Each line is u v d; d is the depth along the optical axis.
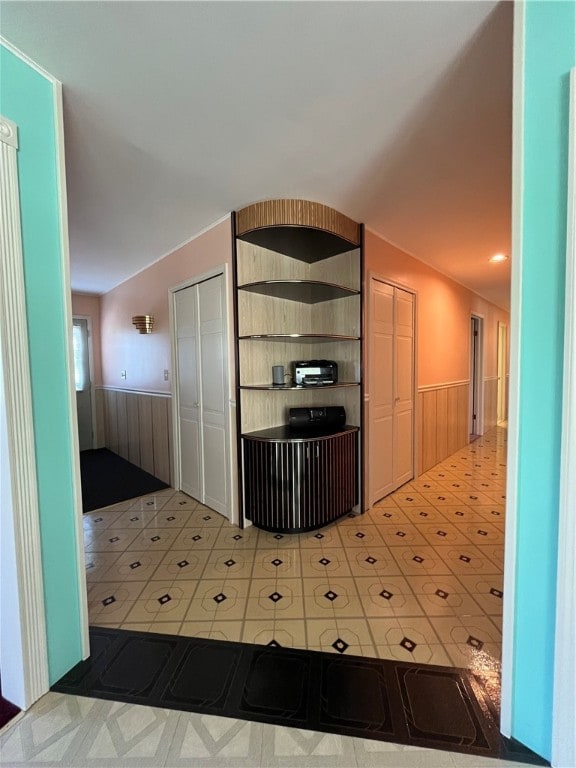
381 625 1.56
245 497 2.53
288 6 1.01
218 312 2.65
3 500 1.16
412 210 2.37
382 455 3.00
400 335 3.20
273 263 2.65
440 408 4.06
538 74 0.93
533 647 1.02
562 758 0.97
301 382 2.53
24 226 1.17
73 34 1.09
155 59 1.18
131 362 4.18
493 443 5.11
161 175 1.93
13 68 1.13
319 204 2.24
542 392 0.97
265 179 1.98
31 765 1.02
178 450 3.33
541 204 0.94
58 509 1.29
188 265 2.93
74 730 1.12
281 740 1.08
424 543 2.28
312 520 2.40
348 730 1.11
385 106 1.42
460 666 1.34
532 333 0.98
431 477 3.59
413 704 1.19
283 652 1.42
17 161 1.15
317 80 1.28
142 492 3.33
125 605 1.72
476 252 3.26
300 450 2.34
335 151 1.72
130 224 2.59
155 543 2.34
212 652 1.42
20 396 1.16
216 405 2.77
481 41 1.13
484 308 5.61
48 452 1.25
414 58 1.19
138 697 1.23
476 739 1.07
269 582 1.88
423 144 1.67
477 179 1.98
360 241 2.58
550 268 0.94
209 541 2.35
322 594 1.78
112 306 4.64
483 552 2.17
